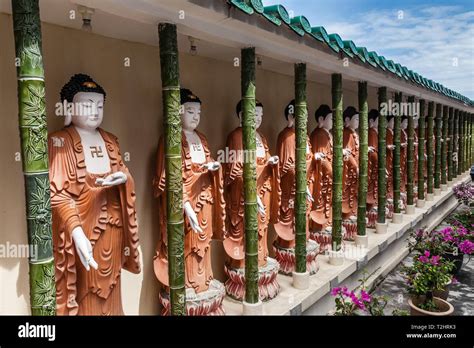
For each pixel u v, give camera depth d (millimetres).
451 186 13117
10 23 2846
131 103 3789
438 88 9891
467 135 16250
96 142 2977
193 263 3881
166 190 3184
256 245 4125
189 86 4434
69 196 2744
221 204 4027
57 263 2699
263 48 4027
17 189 2926
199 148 3912
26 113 2096
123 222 3092
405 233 8195
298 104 4832
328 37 4816
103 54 3525
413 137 9055
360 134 6488
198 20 3248
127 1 2691
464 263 7492
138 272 3186
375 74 6453
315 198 6031
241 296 4605
